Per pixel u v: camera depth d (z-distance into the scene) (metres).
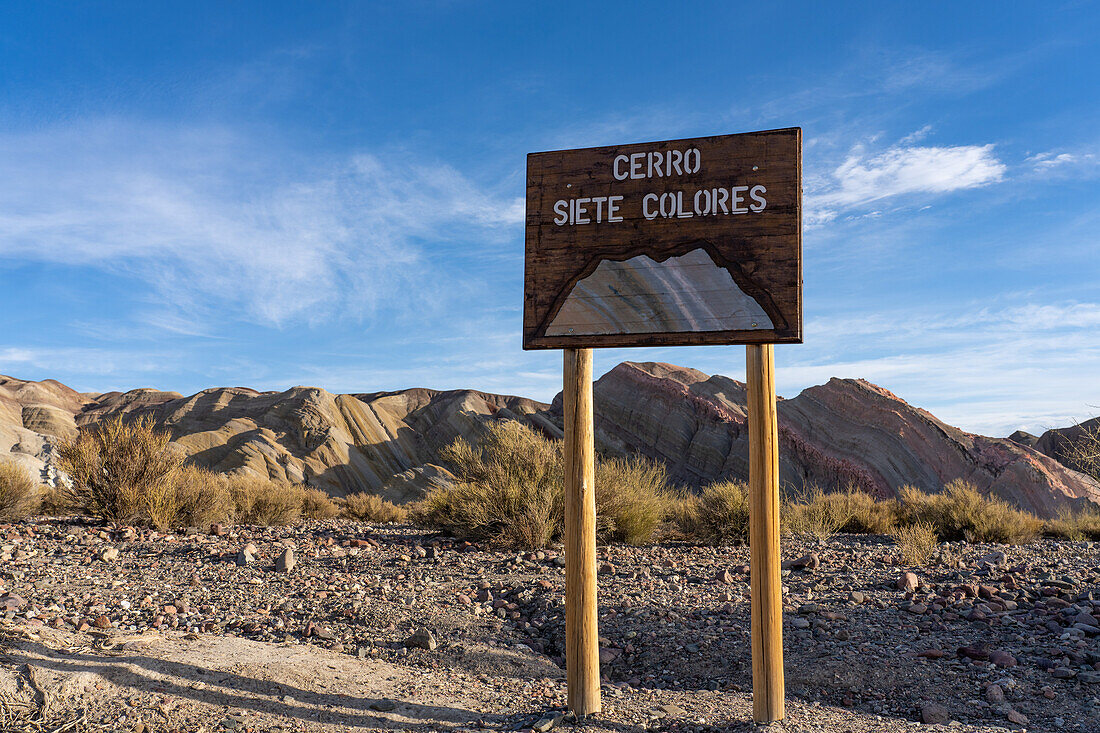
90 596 8.39
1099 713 5.54
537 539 12.54
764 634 5.14
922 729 5.20
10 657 5.05
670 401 53.44
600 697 5.71
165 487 14.46
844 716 5.46
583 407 5.51
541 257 5.58
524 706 5.60
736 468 46.88
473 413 68.81
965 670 6.50
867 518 16.41
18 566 9.84
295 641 7.01
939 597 8.77
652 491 15.20
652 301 5.33
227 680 5.37
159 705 4.78
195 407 70.81
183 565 10.67
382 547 12.88
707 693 6.18
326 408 66.12
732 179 5.26
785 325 5.07
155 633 6.64
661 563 11.46
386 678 6.02
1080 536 15.36
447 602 8.92
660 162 5.41
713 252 5.25
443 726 5.02
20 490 14.03
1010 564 11.02
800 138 5.18
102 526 13.76
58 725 4.39
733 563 11.45
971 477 39.16
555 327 5.50
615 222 5.45
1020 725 5.36
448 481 46.19
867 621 8.05
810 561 10.89
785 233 5.13
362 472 61.50
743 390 54.88
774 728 5.05
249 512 16.88
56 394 91.94
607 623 8.24
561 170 5.60
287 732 4.67
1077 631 7.38
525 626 8.20
